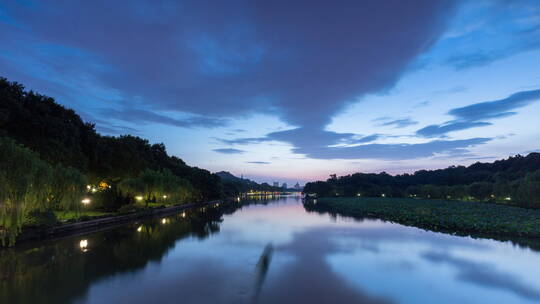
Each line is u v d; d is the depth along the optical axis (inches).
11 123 1291.8
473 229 1358.3
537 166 4028.1
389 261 817.5
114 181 2169.0
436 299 552.7
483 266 767.7
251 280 637.3
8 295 523.2
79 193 1153.4
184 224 1563.7
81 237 1070.4
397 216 1974.7
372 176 7327.8
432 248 989.8
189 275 660.7
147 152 2984.7
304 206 3614.7
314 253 908.6
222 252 893.8
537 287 616.4
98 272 663.1
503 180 3676.2
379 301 539.2
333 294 568.7
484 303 535.2
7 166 792.3
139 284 595.2
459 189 4202.8
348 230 1416.1
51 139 1355.8
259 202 4879.4
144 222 1616.6
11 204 807.1
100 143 1904.5
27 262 724.0
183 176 3503.9
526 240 1136.2
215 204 4047.7
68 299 512.1
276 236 1214.3
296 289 589.6
